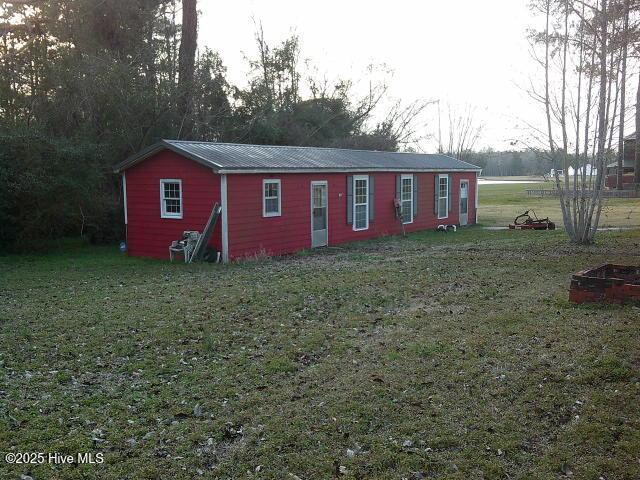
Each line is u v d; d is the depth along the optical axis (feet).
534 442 15.96
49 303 34.73
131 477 14.71
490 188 190.60
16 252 59.72
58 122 70.28
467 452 15.40
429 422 17.11
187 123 80.12
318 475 14.60
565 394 18.75
